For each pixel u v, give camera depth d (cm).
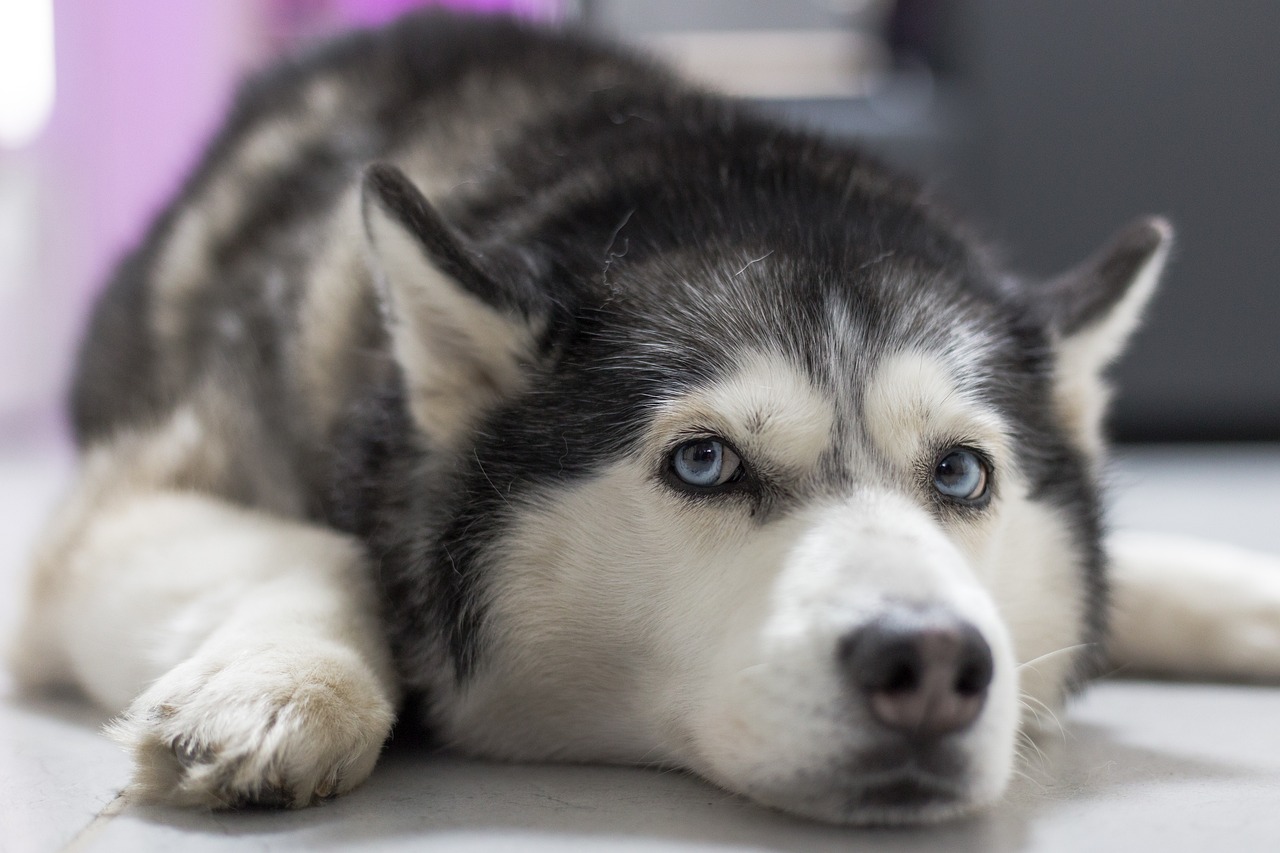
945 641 50
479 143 71
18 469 166
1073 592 64
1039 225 167
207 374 73
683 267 60
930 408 58
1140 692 69
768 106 76
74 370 88
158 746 53
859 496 56
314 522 68
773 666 52
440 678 60
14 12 189
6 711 64
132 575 62
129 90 195
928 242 64
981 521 59
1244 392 170
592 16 115
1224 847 51
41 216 193
